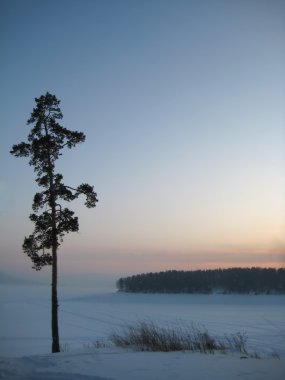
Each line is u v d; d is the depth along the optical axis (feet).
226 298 454.81
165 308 311.27
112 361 35.76
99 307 320.29
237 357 39.32
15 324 177.27
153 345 50.31
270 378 27.99
